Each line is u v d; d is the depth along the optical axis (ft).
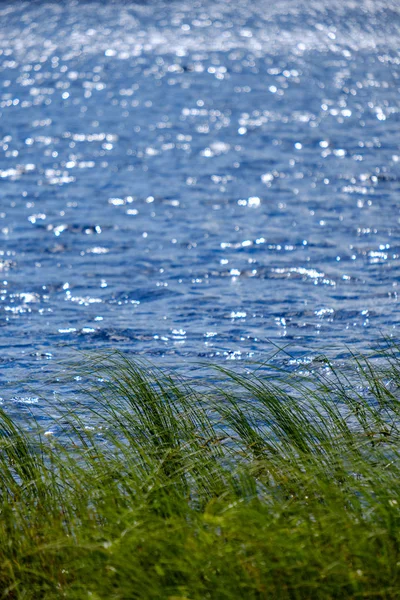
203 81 630.74
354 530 60.29
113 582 58.54
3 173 334.85
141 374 105.29
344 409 102.06
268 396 91.50
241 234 235.20
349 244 221.05
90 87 613.52
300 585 55.57
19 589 63.46
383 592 55.21
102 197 289.12
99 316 168.45
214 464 75.87
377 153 358.64
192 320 164.45
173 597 54.34
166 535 60.95
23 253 220.23
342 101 519.19
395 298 175.73
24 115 496.64
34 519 70.18
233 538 60.13
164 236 236.02
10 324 163.63
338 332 153.17
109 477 74.38
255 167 334.44
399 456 76.13
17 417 108.58
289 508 65.31
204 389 112.47
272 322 161.48
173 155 365.81
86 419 103.65
